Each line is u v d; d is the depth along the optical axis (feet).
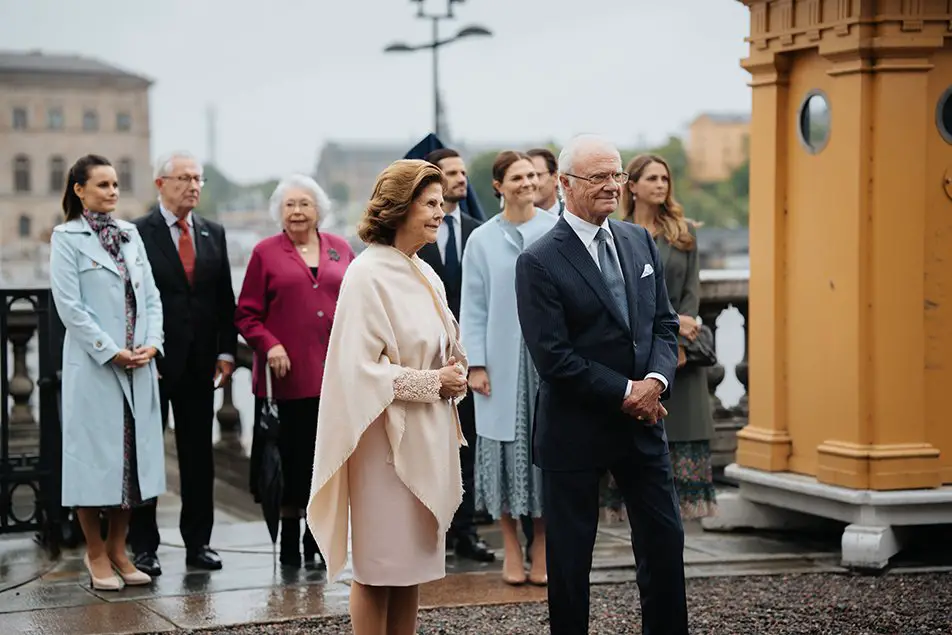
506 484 39.78
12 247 542.57
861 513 40.73
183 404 41.96
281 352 41.22
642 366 30.91
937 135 41.19
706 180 654.53
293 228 42.09
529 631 34.83
